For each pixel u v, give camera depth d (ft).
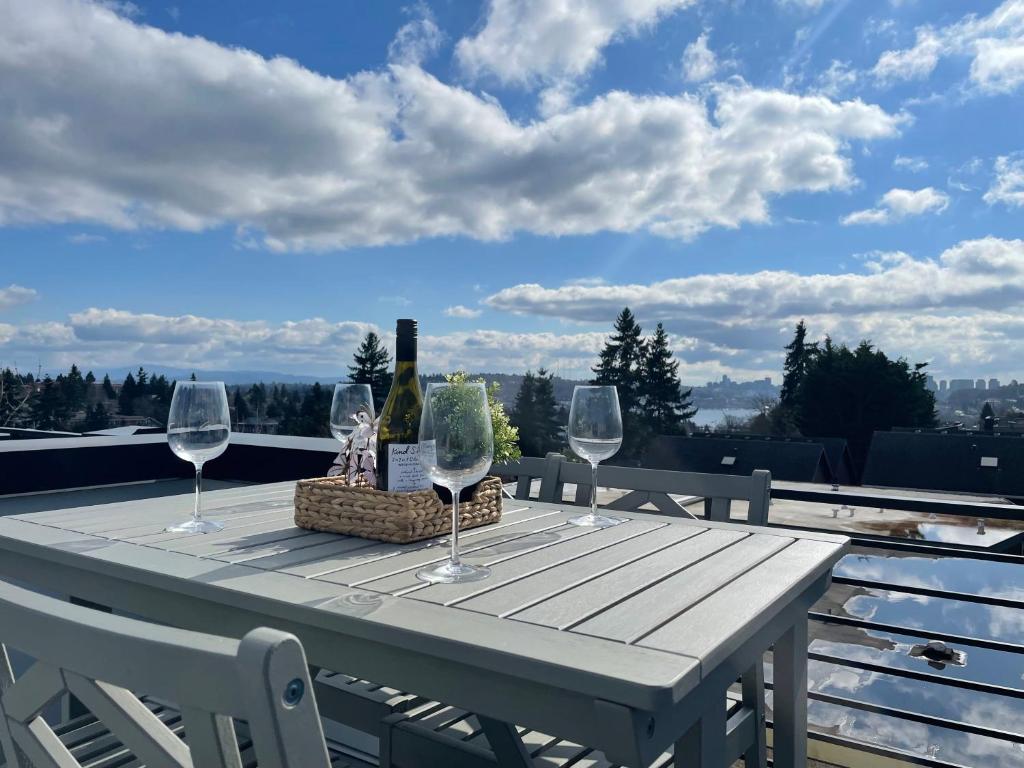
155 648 1.54
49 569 4.29
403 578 3.47
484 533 4.62
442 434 3.54
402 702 4.32
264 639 1.40
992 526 75.87
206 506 5.61
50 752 1.91
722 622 2.81
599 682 2.29
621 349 155.02
